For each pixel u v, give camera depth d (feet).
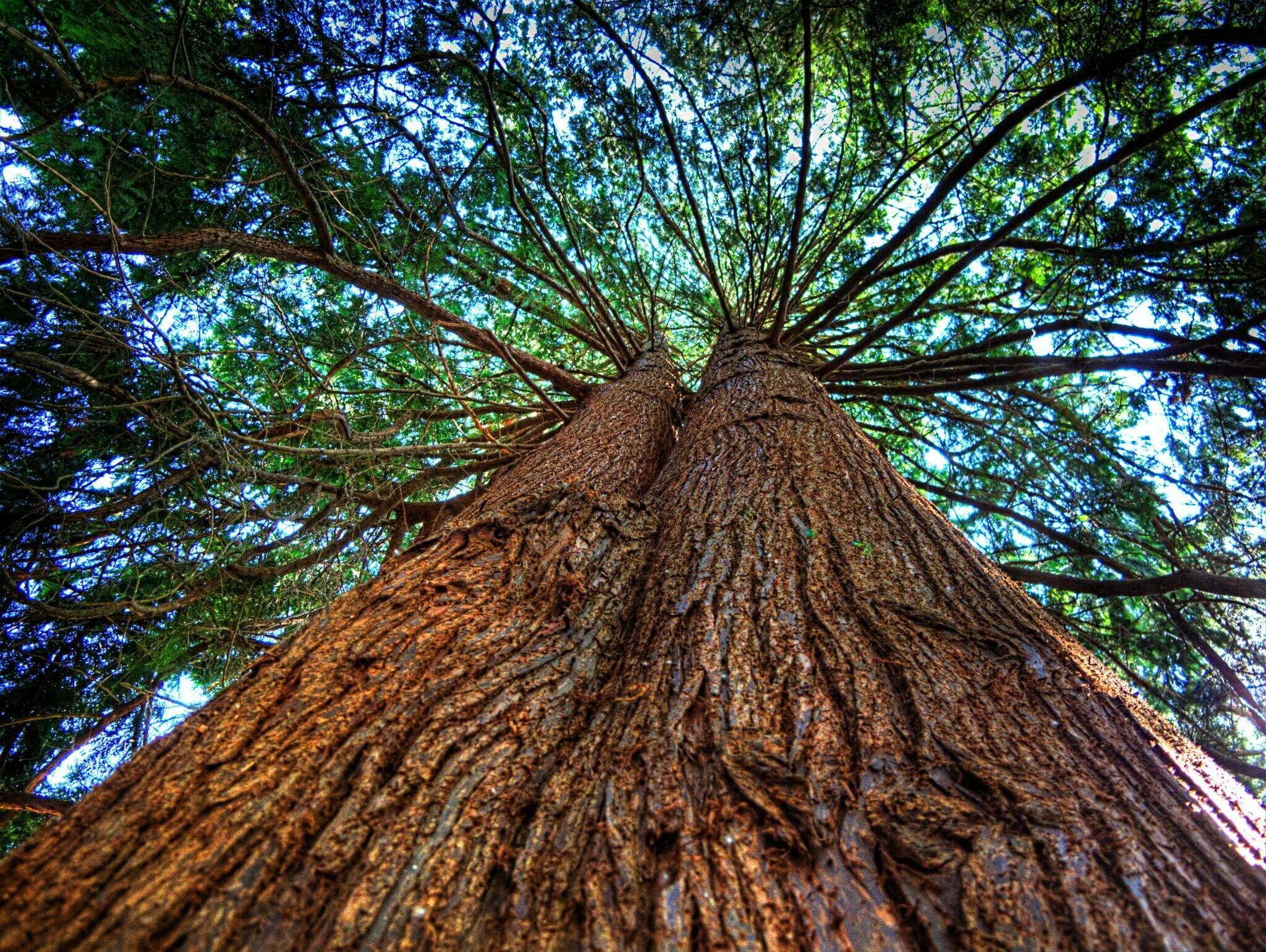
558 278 16.78
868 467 7.35
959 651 4.36
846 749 3.53
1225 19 9.09
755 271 18.20
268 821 2.95
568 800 3.40
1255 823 3.22
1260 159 10.99
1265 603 12.79
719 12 11.65
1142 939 2.49
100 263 8.78
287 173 8.77
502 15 11.00
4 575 8.04
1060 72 11.08
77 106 6.95
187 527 10.19
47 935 2.38
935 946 2.51
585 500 6.49
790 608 4.82
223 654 10.22
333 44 9.23
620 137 14.46
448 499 13.94
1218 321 11.56
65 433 8.92
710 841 3.02
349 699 3.78
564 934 2.65
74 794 9.53
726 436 8.40
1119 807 3.16
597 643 4.84
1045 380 15.92
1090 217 12.00
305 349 11.79
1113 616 14.57
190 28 8.06
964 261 10.61
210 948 2.41
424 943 2.55
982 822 3.04
